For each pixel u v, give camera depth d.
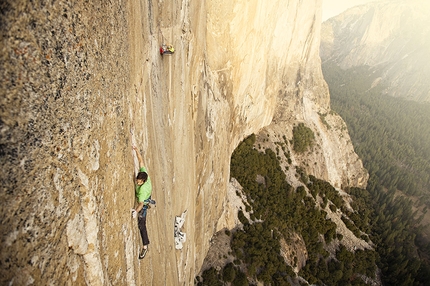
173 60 12.28
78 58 4.10
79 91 4.16
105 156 5.14
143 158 8.05
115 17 5.83
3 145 2.67
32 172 3.08
